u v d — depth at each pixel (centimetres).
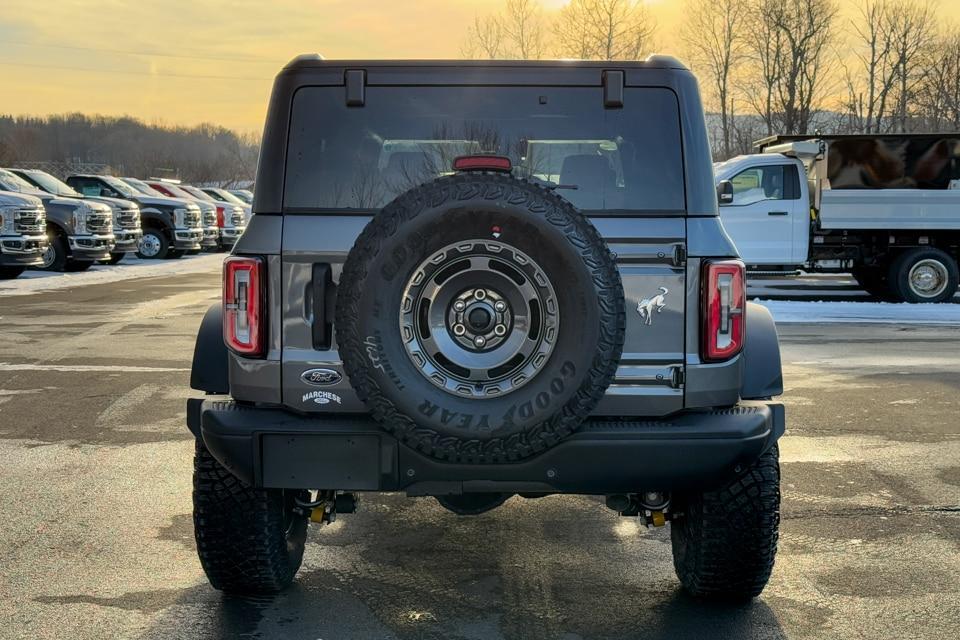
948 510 569
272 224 386
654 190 389
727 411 386
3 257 1992
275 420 376
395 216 345
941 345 1241
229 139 17400
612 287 347
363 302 346
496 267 346
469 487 371
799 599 436
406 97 397
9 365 1026
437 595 441
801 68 4394
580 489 372
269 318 384
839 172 1781
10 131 12662
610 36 4528
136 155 14338
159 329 1320
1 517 544
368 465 369
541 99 397
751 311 429
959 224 1728
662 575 468
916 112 4572
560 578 464
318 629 401
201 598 434
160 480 617
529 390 347
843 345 1238
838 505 577
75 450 689
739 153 4794
